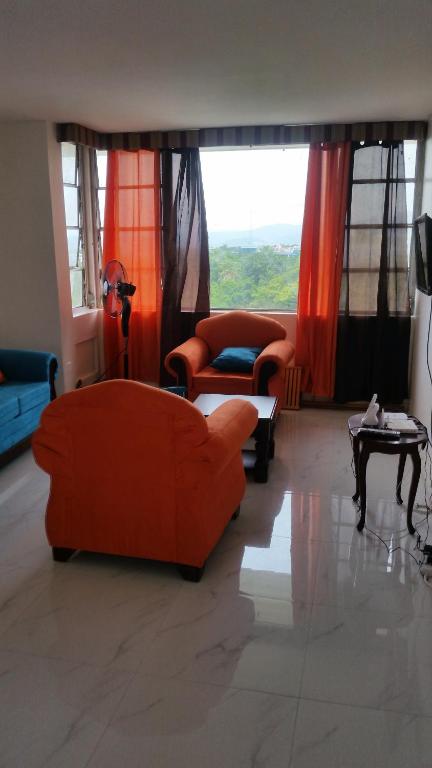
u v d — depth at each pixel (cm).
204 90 392
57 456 263
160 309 574
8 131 490
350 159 504
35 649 222
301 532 314
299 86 381
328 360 543
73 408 253
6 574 273
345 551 294
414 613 244
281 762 173
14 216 505
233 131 515
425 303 469
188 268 564
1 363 470
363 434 303
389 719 188
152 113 461
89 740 181
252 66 339
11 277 518
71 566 280
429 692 200
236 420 277
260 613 244
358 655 218
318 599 254
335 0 246
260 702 195
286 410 548
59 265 514
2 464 415
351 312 532
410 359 530
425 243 337
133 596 255
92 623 237
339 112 457
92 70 346
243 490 322
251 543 302
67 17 265
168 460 250
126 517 264
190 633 231
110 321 589
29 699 197
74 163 561
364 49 310
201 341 536
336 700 196
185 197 547
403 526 320
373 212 512
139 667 212
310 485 375
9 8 254
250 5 252
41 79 364
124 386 245
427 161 479
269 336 530
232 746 178
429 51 312
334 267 524
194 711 191
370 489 367
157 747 178
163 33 286
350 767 171
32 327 524
